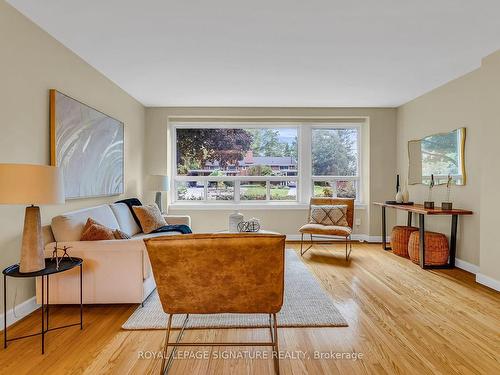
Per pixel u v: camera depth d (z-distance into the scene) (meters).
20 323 2.38
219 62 3.42
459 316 2.52
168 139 5.48
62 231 2.65
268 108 5.46
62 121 2.89
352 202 4.89
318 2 2.29
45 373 1.77
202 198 5.70
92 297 2.59
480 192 3.58
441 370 1.80
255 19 2.53
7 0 2.25
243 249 1.63
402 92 4.60
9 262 2.35
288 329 2.30
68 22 2.57
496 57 3.14
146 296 2.74
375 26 2.65
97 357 1.93
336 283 3.32
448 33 2.77
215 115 5.43
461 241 3.89
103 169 3.76
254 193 5.72
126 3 2.30
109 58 3.31
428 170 4.58
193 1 2.28
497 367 1.83
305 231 4.51
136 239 2.76
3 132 2.26
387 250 4.89
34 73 2.58
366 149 5.61
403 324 2.38
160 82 4.10
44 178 1.89
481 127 3.34
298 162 5.73
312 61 3.41
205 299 1.73
